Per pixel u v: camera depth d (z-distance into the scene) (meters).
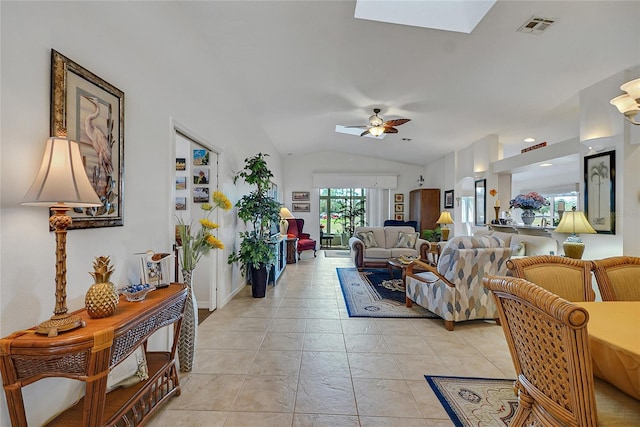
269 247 4.35
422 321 3.39
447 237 6.54
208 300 3.81
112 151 1.80
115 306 1.41
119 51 1.90
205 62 3.23
